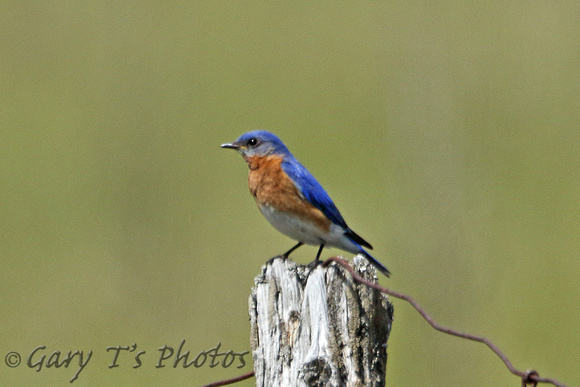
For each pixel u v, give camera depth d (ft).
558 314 44.86
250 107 60.13
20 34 67.67
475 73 61.62
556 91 60.29
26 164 56.08
